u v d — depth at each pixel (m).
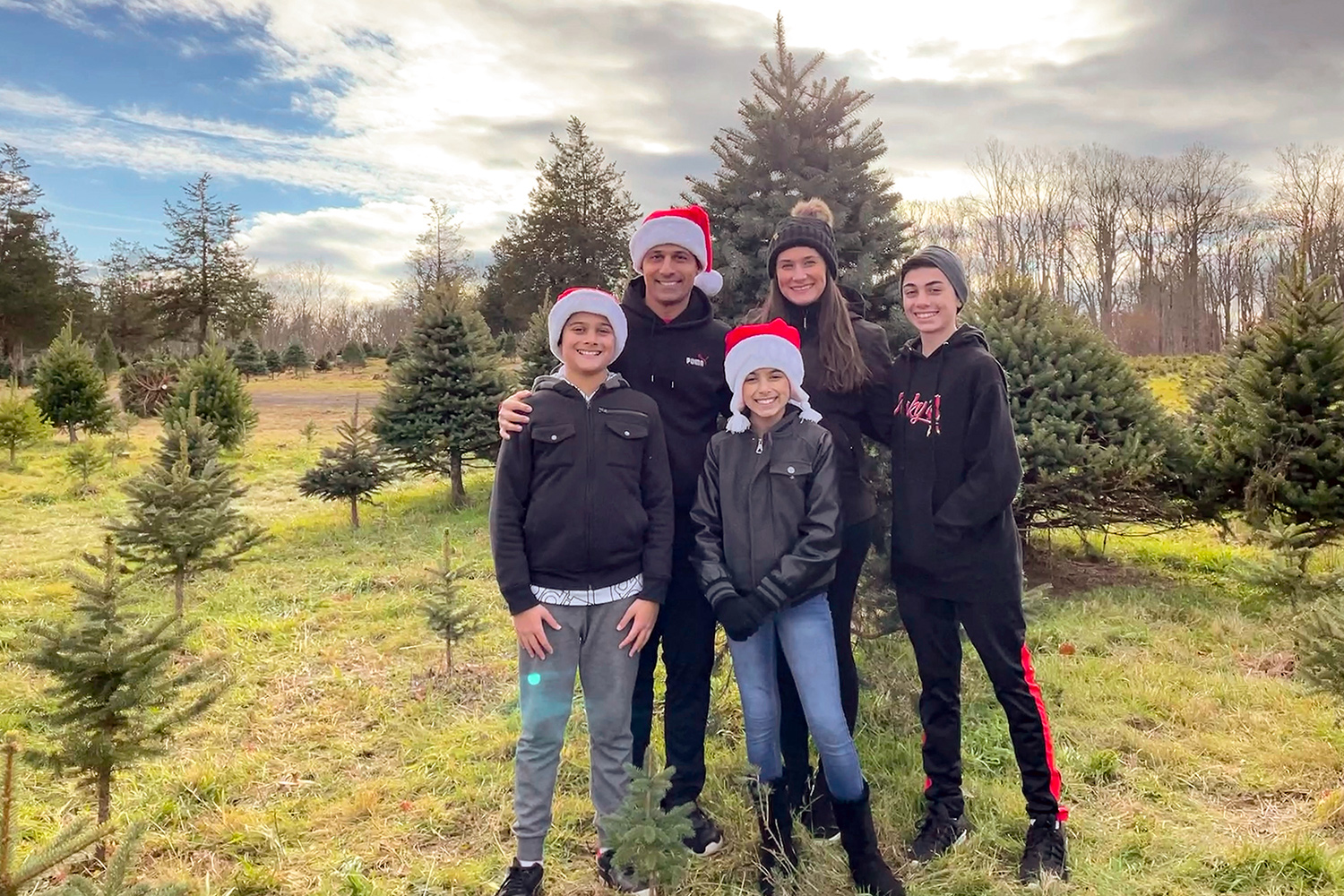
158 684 2.81
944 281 2.90
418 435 10.55
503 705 4.44
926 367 2.98
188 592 6.70
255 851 3.07
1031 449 6.30
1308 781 3.41
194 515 6.05
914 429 2.96
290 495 12.05
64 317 43.81
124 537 5.93
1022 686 2.90
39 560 7.87
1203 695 4.27
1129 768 3.59
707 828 2.95
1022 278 7.31
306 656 5.23
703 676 3.01
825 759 2.67
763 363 2.76
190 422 8.77
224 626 5.75
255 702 4.50
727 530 2.80
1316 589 5.57
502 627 5.86
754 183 4.62
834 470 2.80
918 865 2.83
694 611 2.99
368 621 6.02
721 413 3.15
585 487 2.69
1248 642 5.17
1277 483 6.05
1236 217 49.62
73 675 2.62
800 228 2.99
